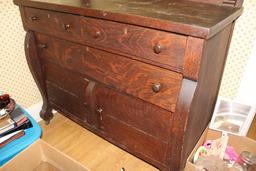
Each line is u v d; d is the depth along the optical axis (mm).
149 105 1039
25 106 1690
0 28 1371
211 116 1390
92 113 1340
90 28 1034
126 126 1202
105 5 1021
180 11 919
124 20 876
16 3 1292
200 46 750
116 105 1183
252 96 1327
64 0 1153
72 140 1601
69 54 1244
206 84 977
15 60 1515
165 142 1063
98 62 1123
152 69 933
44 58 1438
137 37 895
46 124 1731
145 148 1180
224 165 1204
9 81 1528
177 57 823
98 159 1455
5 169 1021
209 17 834
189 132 992
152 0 1135
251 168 1254
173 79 890
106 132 1352
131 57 962
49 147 1120
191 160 1218
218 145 1335
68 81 1382
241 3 1039
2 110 1191
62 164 1125
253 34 1158
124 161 1440
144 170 1378
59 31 1189
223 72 1286
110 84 1134
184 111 882
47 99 1641
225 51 1128
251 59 1226
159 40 838
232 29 1087
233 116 1373
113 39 978
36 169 1183
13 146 1140
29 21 1323
